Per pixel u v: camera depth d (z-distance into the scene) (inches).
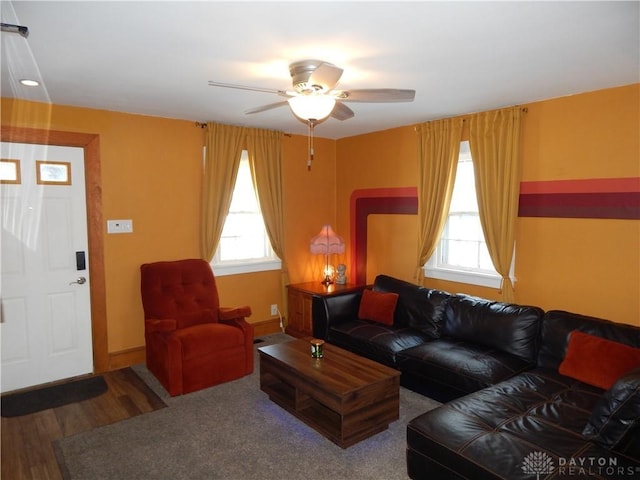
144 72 108.9
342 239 198.7
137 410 126.7
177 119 166.7
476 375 114.4
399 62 101.6
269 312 199.9
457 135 158.1
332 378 110.0
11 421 120.2
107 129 151.7
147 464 100.3
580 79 115.5
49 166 142.4
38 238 142.0
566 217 133.6
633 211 120.0
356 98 103.0
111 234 154.6
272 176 190.2
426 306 154.3
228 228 187.0
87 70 106.9
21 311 140.5
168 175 165.9
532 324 125.2
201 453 104.7
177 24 80.0
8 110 134.2
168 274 156.3
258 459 102.0
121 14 75.6
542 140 137.8
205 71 108.1
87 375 152.8
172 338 136.1
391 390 112.2
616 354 102.3
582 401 95.2
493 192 147.1
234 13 75.2
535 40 88.4
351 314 171.5
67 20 78.0
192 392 138.8
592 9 74.2
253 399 134.2
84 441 110.0
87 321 153.2
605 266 126.0
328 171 216.2
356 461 101.2
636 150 118.6
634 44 90.7
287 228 203.2
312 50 93.7
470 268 163.8
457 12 75.2
